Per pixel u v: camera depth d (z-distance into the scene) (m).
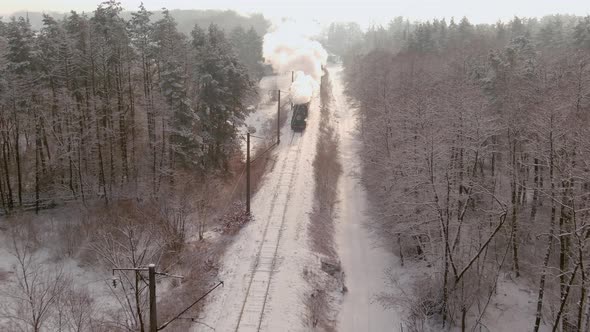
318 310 26.42
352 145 56.91
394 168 33.44
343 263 32.72
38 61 35.59
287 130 58.94
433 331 25.66
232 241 32.22
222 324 23.89
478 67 47.53
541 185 31.02
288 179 43.25
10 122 37.00
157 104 36.59
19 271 27.33
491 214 30.66
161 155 38.03
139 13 38.06
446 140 28.95
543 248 30.94
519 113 31.53
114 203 36.31
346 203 41.94
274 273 28.20
